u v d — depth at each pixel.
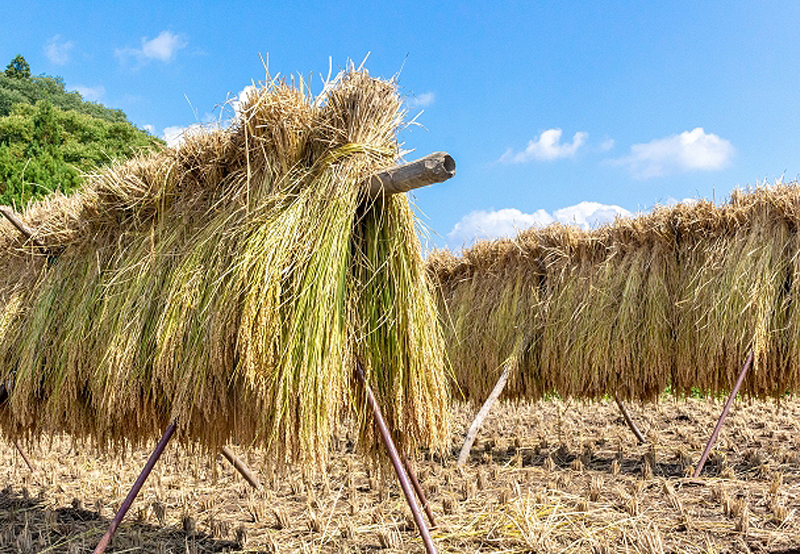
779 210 5.58
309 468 2.77
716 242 5.96
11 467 6.23
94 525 4.19
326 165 3.01
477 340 8.09
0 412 4.18
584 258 7.19
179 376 3.03
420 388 3.12
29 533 3.77
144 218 3.64
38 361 3.79
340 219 2.88
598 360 6.58
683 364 6.06
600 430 8.12
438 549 3.40
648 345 6.28
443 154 2.66
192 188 3.46
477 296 8.39
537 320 7.48
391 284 3.13
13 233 4.32
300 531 3.89
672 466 5.71
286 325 2.80
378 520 3.99
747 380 5.83
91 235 3.90
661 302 6.30
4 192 15.16
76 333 3.61
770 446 6.32
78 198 4.08
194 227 3.34
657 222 6.49
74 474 5.80
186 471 5.87
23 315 4.05
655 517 3.94
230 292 2.90
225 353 2.88
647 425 8.35
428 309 3.26
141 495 5.00
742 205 5.84
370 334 3.12
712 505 4.21
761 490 4.62
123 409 3.25
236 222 3.11
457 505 4.27
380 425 2.91
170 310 3.11
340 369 2.82
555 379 7.18
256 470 5.84
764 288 5.44
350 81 3.05
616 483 5.05
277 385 2.74
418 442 3.24
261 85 3.11
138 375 3.21
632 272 6.59
